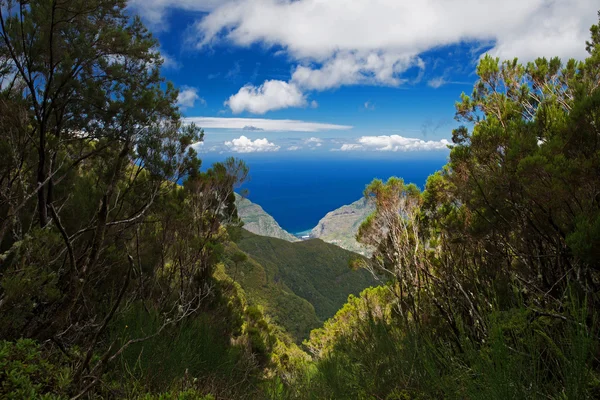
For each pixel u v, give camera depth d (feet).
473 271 14.89
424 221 20.33
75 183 16.30
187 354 11.49
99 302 12.57
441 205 19.98
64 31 14.39
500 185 11.88
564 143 9.97
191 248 19.84
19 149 11.99
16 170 11.10
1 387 6.04
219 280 23.12
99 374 7.49
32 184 13.70
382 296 21.91
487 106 17.60
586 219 8.11
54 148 13.93
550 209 9.89
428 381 8.86
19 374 6.35
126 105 16.33
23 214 12.91
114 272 13.92
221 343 15.79
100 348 10.66
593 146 9.45
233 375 13.85
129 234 15.93
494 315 6.86
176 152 17.81
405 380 10.00
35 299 8.57
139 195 18.13
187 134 18.25
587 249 7.36
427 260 18.74
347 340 13.39
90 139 17.24
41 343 8.08
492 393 5.92
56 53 14.06
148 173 18.74
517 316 7.76
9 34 13.14
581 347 5.32
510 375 5.91
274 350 27.04
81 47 14.26
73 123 16.71
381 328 12.21
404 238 19.90
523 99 16.90
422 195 20.36
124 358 10.00
